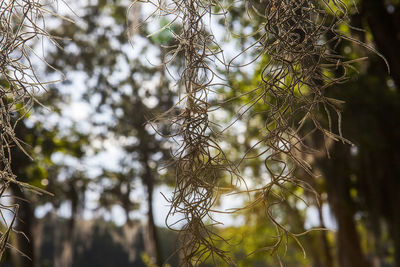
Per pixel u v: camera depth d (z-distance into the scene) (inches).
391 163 411.2
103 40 439.5
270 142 64.0
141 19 76.5
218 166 68.0
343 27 242.5
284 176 64.5
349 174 455.8
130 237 489.7
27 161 240.8
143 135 468.4
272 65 65.3
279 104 64.5
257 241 529.3
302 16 63.6
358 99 349.4
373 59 358.0
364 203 469.7
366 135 373.1
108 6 447.5
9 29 65.5
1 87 66.9
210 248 66.2
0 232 66.0
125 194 472.1
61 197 416.5
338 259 483.5
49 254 589.0
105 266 762.2
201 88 66.4
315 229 63.6
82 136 426.6
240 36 66.9
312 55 63.9
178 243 69.7
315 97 64.0
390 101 357.4
